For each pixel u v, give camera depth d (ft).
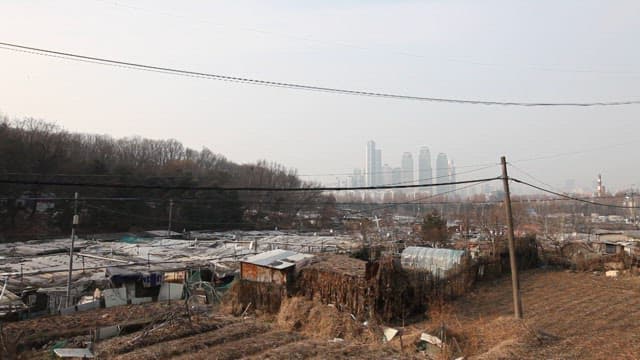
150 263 91.71
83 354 44.65
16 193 157.07
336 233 187.93
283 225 212.02
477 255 101.86
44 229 162.81
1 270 89.10
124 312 65.21
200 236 171.01
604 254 120.16
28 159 163.94
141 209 178.91
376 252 104.99
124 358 43.78
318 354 45.47
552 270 109.09
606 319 61.57
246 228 204.13
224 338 51.44
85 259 105.50
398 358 44.65
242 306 70.28
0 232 152.35
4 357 44.65
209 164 303.68
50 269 91.40
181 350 46.44
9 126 176.45
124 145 278.05
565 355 44.75
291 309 61.67
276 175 277.23
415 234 164.04
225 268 97.09
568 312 66.18
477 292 82.84
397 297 65.72
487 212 224.74
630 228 209.97
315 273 70.13
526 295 80.07
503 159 55.31
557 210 287.89
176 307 65.51
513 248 54.54
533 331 50.34
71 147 213.25
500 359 42.47
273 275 71.61
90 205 162.40
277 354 45.01
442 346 47.26
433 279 74.28
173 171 208.85
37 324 57.82
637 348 47.57
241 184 244.01
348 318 57.93
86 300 75.10
